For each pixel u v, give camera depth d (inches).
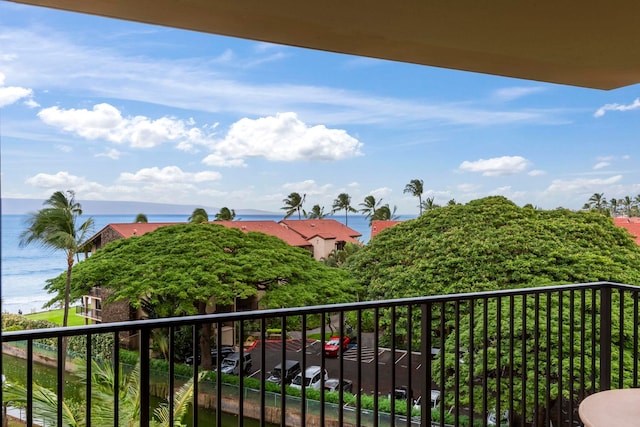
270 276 646.5
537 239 611.2
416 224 706.8
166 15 96.3
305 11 95.5
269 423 492.1
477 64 129.6
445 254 639.1
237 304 682.8
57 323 660.7
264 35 107.7
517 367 416.5
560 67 132.0
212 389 512.7
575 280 570.6
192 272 622.2
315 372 547.2
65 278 613.9
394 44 114.5
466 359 443.8
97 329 72.3
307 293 647.8
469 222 660.7
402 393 486.0
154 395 485.7
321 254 920.9
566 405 397.7
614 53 121.6
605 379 125.9
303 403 89.4
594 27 105.8
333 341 586.2
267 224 893.8
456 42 112.8
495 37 110.9
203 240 666.8
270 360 593.9
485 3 94.5
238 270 646.5
